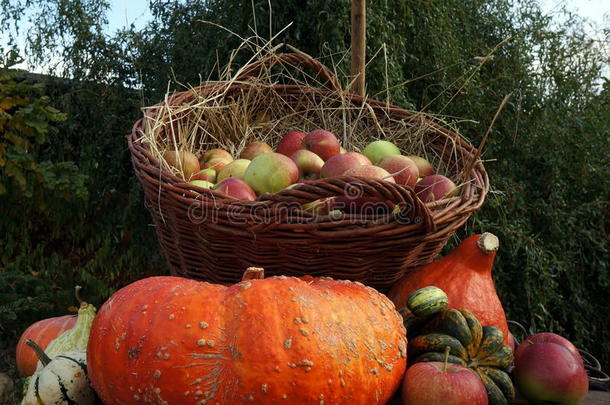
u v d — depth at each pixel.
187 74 3.00
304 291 0.98
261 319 0.91
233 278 1.31
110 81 3.23
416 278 1.30
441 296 1.16
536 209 2.97
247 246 1.20
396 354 1.01
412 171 1.48
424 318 1.17
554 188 2.97
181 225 1.26
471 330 1.13
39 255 3.19
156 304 0.95
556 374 1.10
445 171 1.75
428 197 1.39
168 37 3.14
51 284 3.02
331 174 1.44
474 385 0.99
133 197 2.97
